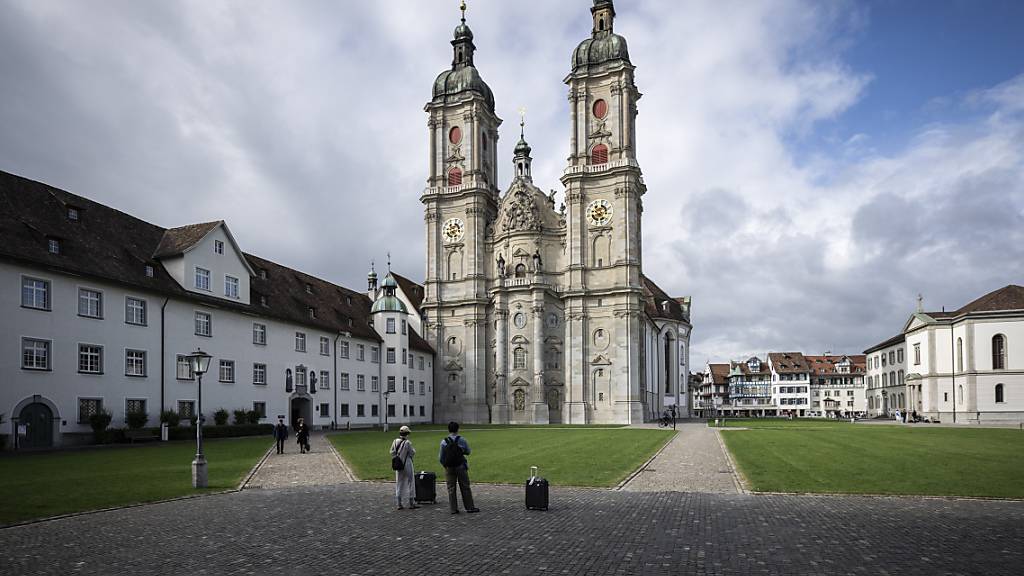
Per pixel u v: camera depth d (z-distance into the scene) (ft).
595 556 48.39
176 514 65.98
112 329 168.25
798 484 82.69
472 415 345.10
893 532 55.57
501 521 61.41
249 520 62.59
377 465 109.91
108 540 54.54
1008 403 303.48
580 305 330.95
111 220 189.57
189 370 191.11
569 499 74.13
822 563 46.06
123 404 169.89
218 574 44.57
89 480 90.63
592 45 346.13
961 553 48.60
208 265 202.39
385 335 304.30
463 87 368.68
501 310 341.21
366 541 53.57
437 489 82.12
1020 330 303.68
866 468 98.78
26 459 122.11
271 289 241.14
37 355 150.00
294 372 237.45
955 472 93.25
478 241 355.56
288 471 103.50
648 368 355.56
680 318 423.23
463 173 363.15
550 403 334.85
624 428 256.11
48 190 173.99
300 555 49.26
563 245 349.20
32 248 152.35
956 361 320.70
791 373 627.46
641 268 340.59
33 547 52.26
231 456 128.16
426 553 49.55
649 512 65.51
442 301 356.38
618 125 337.52
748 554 48.65
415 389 329.52
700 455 127.44
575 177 335.88
